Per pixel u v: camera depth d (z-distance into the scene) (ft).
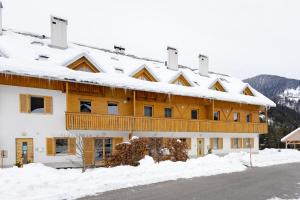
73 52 76.54
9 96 59.52
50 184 38.27
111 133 73.00
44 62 65.31
